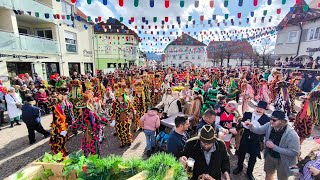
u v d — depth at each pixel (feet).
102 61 95.40
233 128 12.32
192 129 15.64
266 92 24.12
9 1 34.04
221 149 7.30
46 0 46.06
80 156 5.77
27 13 37.88
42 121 24.67
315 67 39.04
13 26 35.81
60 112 13.41
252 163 11.46
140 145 17.10
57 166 5.47
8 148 16.65
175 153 8.27
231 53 129.59
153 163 5.09
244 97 23.48
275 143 9.08
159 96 35.01
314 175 6.78
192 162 6.70
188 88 23.41
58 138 13.34
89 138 12.39
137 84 20.57
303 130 13.66
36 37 40.96
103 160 5.44
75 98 23.08
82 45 62.34
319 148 7.60
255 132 10.24
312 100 13.39
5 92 23.66
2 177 12.39
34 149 16.42
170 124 14.51
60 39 50.21
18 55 35.50
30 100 17.10
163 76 48.11
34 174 5.12
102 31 92.63
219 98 15.34
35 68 41.57
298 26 65.57
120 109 16.06
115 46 95.76
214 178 7.33
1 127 22.56
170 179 4.63
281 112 8.75
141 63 159.02
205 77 43.16
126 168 5.26
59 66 49.88
